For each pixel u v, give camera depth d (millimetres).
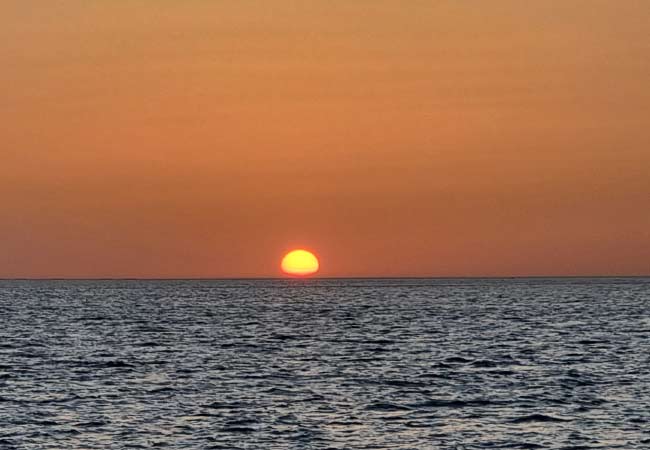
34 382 76250
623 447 53031
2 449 52281
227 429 57406
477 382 76812
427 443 53969
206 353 100188
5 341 113812
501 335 123875
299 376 80500
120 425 58375
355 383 76125
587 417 61188
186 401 66938
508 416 61594
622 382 76438
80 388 73000
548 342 112750
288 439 54875
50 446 53031
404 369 85750
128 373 82250
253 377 79750
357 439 54906
